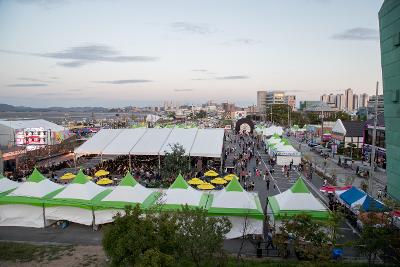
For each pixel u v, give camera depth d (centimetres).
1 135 6319
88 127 12162
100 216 2366
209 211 2170
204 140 4634
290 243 1889
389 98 2775
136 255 1309
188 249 1392
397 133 2644
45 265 1791
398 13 2552
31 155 5441
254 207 2225
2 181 2741
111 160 5097
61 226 2433
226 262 1586
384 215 1728
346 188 2827
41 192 2497
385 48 2814
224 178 3481
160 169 3975
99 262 1825
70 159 5700
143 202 2305
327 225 1622
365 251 1673
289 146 5253
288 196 2241
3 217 2461
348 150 6097
